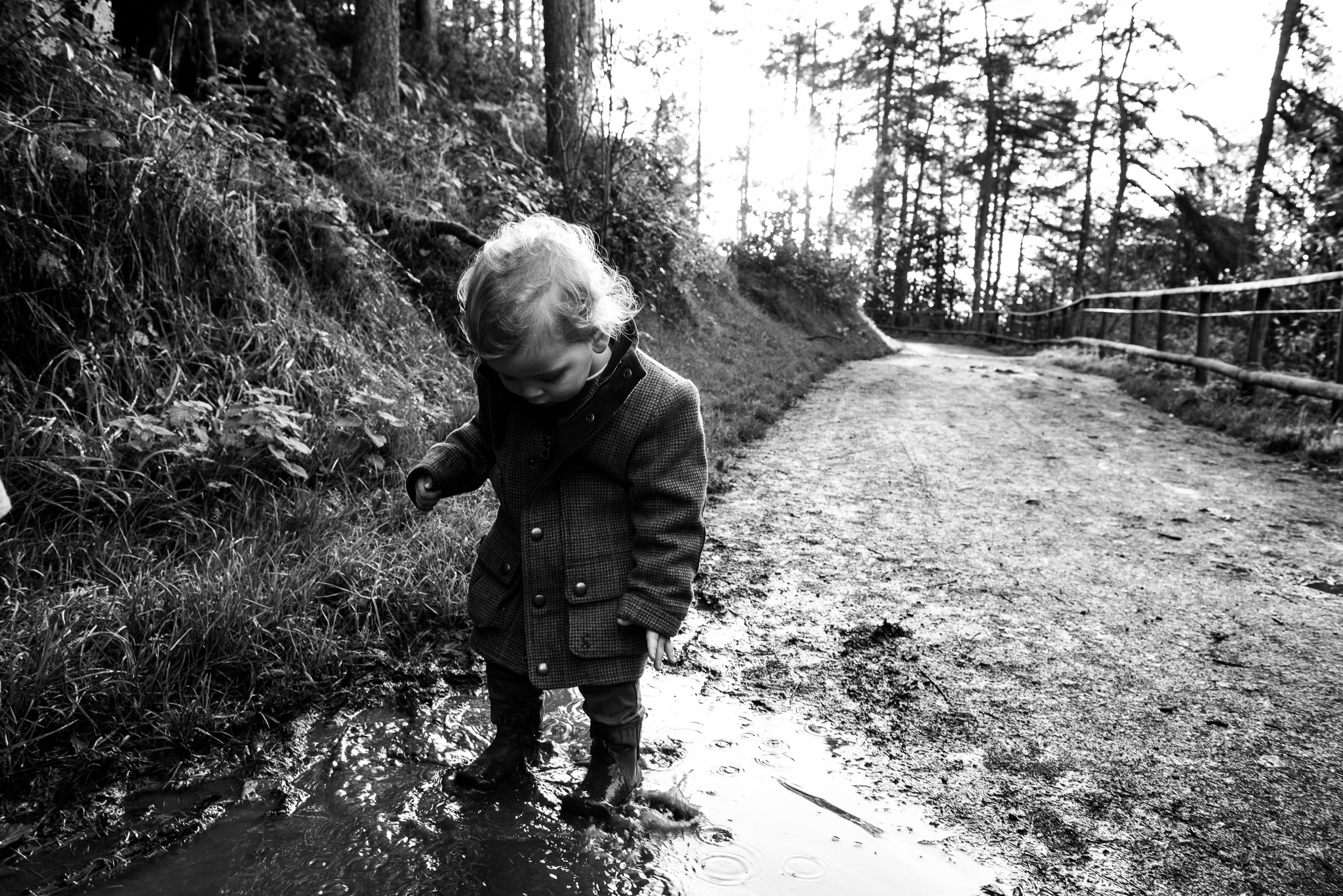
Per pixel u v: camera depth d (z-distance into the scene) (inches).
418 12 401.7
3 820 63.8
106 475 107.0
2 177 116.0
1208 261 994.7
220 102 188.4
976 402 322.3
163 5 215.3
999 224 1508.4
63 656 76.8
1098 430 260.1
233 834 63.6
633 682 69.8
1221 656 102.6
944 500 174.7
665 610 66.6
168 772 70.9
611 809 67.6
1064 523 159.3
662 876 61.0
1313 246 399.5
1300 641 107.3
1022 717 87.4
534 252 59.8
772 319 578.2
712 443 217.9
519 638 69.9
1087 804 72.6
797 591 122.6
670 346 332.2
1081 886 62.3
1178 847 66.9
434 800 68.9
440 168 246.1
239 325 143.2
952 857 65.2
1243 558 140.0
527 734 74.6
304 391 143.5
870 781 75.4
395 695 85.7
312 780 71.1
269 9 295.7
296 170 191.6
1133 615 115.2
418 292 212.5
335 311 172.7
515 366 60.0
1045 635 108.3
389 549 111.7
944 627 110.3
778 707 88.7
